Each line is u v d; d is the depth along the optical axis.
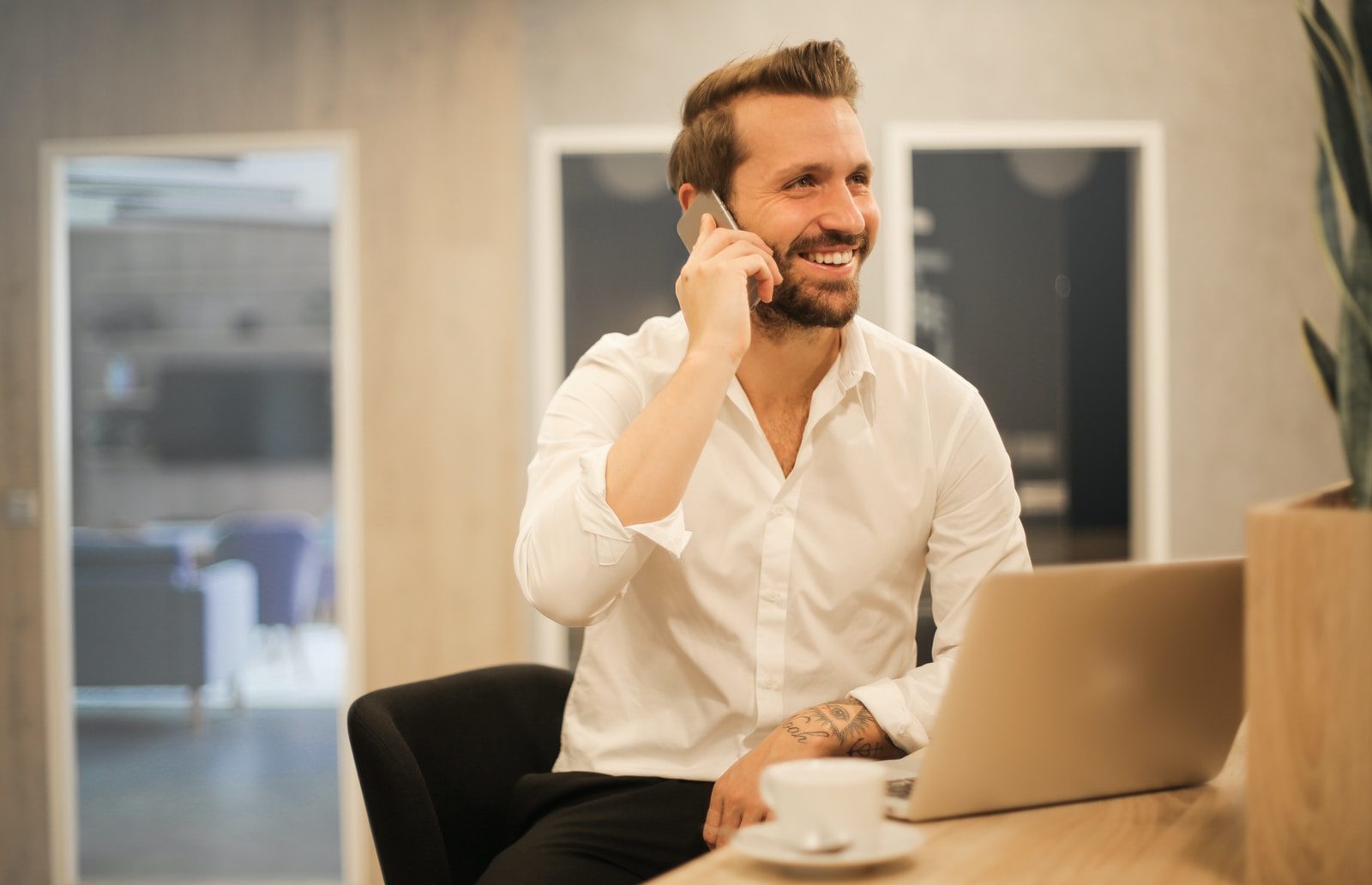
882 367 1.49
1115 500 3.93
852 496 1.46
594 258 3.96
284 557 7.76
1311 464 3.88
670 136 3.91
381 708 1.45
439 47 3.96
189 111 4.01
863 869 0.81
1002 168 3.94
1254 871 0.77
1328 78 1.01
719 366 1.26
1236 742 1.27
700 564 1.45
